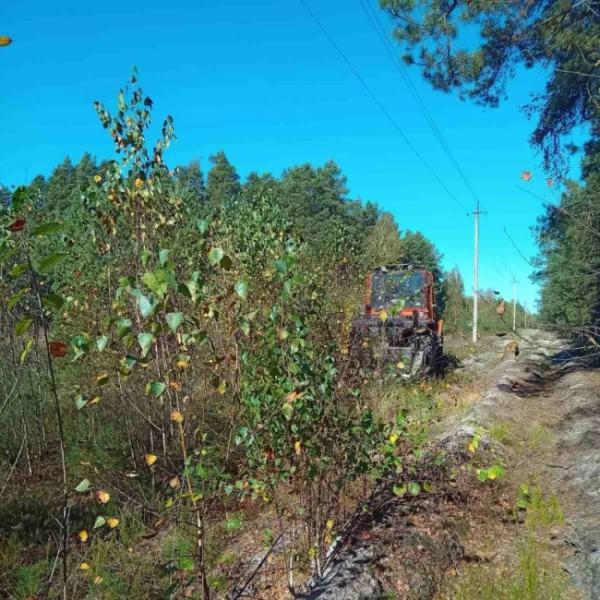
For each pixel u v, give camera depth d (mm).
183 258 5910
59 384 7375
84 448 6410
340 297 8227
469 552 4375
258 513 5129
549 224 13953
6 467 6453
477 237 29438
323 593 3654
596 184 10914
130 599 3908
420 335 10750
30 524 5078
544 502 5312
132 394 6293
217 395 6012
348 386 4359
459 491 5184
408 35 10922
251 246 7723
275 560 4359
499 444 7035
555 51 10125
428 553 4152
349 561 4012
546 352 18609
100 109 5707
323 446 3969
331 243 10656
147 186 5984
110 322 2785
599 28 9148
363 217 51000
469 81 11133
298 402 3543
